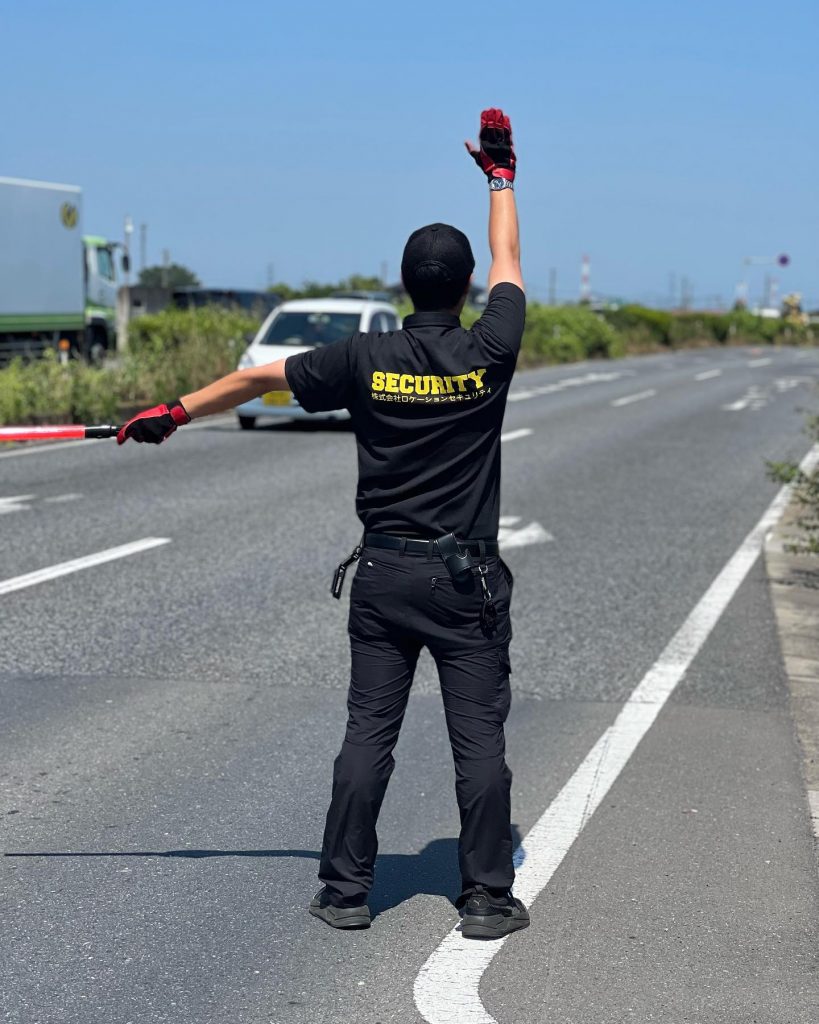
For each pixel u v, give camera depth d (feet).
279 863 16.38
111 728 21.63
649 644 28.02
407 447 13.62
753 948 14.17
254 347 72.69
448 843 17.29
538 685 24.85
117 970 13.51
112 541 38.29
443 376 13.52
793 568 36.24
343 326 74.33
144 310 158.30
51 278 104.01
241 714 22.53
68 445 63.16
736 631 29.17
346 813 14.48
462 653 13.99
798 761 20.48
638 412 90.43
